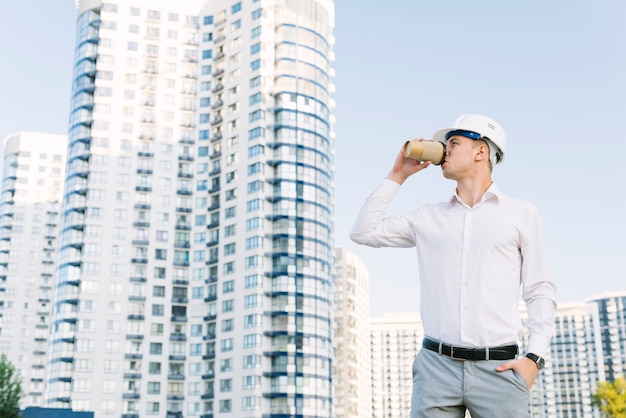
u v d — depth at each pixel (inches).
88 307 3782.0
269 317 3627.0
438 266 155.8
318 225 3806.6
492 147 161.9
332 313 3855.8
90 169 3969.0
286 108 3885.3
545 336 150.0
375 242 167.6
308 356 3597.4
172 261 3944.4
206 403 3722.9
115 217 3934.5
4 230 6013.8
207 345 3811.5
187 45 4237.2
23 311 5905.5
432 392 150.6
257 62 3946.9
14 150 6200.8
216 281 3855.8
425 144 162.4
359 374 6860.2
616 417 3892.7
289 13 4020.7
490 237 152.9
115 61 4131.4
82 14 4264.3
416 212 165.5
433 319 154.4
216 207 3964.1
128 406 3690.9
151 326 3826.3
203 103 4175.7
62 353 3737.7
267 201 3786.9
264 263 3688.5
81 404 3641.7
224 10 4197.8
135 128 4074.8
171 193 4035.4
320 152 3927.2
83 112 4072.3
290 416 3479.3
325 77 4067.4
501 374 146.2
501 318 149.8
